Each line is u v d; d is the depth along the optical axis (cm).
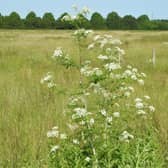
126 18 9900
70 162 624
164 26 9975
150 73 1797
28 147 732
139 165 634
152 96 1074
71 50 2412
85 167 608
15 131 807
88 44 624
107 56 616
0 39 4909
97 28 9312
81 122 613
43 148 717
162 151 730
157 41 4659
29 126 834
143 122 795
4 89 1230
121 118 657
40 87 1247
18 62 2166
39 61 2253
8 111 977
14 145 739
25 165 691
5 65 2042
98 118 627
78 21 608
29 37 5659
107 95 627
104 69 606
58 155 633
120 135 632
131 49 3166
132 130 746
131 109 699
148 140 728
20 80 1449
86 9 606
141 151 675
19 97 1116
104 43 609
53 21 10331
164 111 920
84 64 626
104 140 621
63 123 818
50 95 1101
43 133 780
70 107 630
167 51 3020
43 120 870
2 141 768
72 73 1545
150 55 2747
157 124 831
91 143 616
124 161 625
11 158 702
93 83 613
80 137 634
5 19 10431
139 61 2330
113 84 623
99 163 612
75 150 621
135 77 623
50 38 5316
